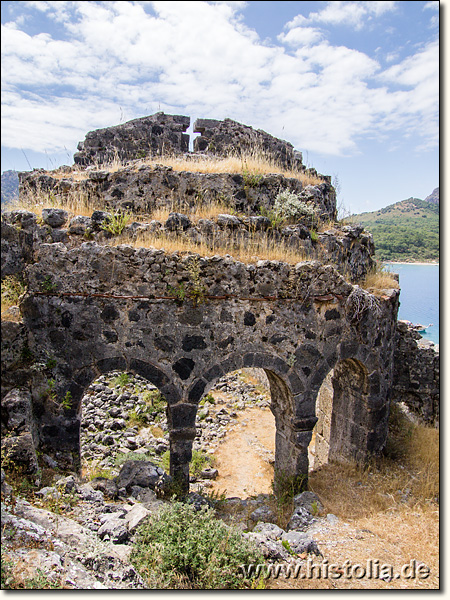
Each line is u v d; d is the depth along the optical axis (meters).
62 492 6.62
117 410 12.73
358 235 11.86
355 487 8.95
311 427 8.98
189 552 5.71
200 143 15.58
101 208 9.98
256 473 10.98
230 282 8.20
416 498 8.61
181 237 8.91
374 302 9.35
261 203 10.72
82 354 7.71
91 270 7.67
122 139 14.96
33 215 8.06
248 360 8.45
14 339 7.14
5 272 7.38
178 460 8.20
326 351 9.05
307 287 8.67
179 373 8.05
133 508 6.71
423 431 11.51
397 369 12.92
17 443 6.57
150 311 7.87
